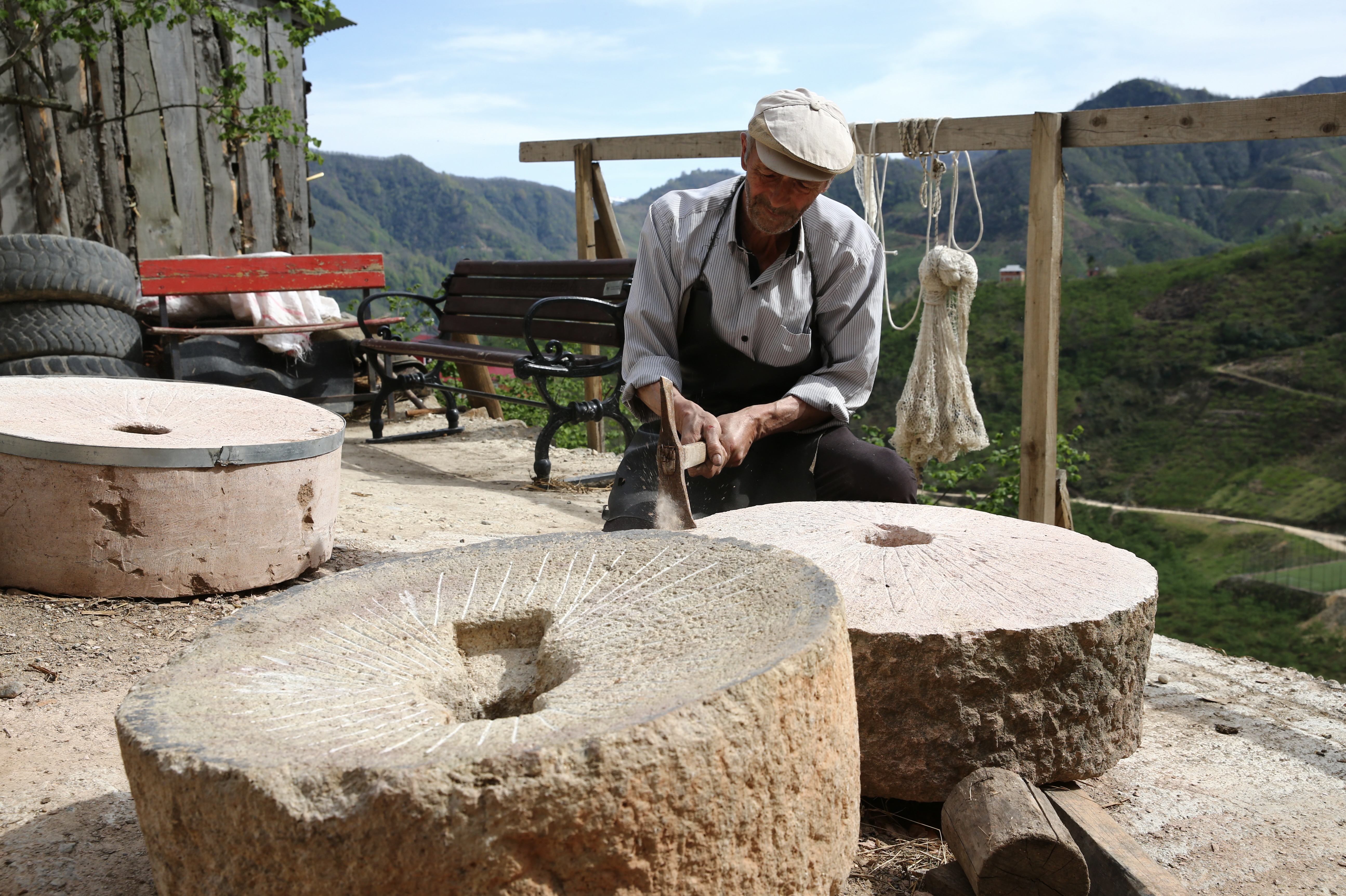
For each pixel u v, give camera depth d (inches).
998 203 5049.2
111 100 269.4
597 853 41.2
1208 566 1715.1
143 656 97.3
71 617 103.4
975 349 2028.8
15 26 247.6
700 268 114.4
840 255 114.5
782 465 114.3
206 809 41.4
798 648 48.3
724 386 119.8
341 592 63.3
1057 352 150.6
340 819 39.4
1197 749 90.7
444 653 57.1
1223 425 2305.6
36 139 253.3
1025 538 85.3
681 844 43.2
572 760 40.3
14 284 209.6
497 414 291.1
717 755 43.5
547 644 56.7
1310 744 92.4
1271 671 114.1
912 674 68.1
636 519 109.3
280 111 298.4
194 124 290.4
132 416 122.0
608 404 203.9
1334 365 2384.4
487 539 150.9
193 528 109.3
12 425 109.5
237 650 54.9
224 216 300.8
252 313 247.3
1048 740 70.8
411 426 268.1
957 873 66.0
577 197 237.3
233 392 138.1
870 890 66.9
